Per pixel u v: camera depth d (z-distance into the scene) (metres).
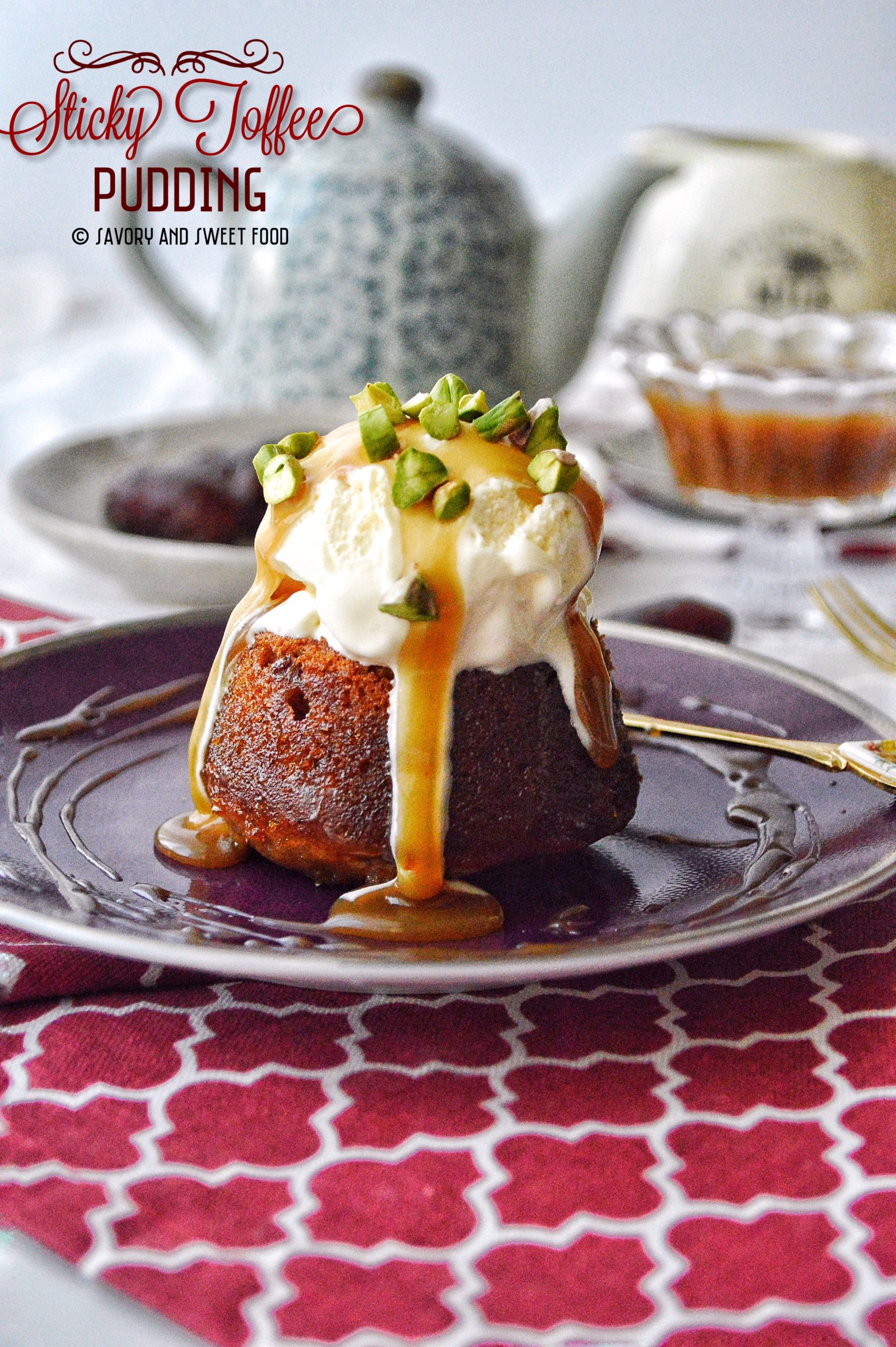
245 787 0.45
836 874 0.43
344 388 0.72
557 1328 0.37
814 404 0.58
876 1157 0.39
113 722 0.50
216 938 0.42
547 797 0.45
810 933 0.45
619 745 0.46
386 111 0.75
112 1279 0.37
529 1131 0.40
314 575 0.45
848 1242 0.38
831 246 0.90
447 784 0.44
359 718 0.45
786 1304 0.37
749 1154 0.39
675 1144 0.40
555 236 0.74
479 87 1.51
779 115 1.48
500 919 0.43
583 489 0.46
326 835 0.44
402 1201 0.39
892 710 0.54
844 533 0.66
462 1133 0.40
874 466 0.60
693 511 0.65
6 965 0.42
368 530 0.44
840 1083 0.41
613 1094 0.41
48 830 0.46
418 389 0.72
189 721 0.50
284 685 0.45
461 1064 0.41
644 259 0.97
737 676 0.51
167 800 0.47
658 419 0.63
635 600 0.60
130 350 0.94
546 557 0.44
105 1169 0.39
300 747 0.45
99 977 0.42
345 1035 0.42
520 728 0.45
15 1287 0.37
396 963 0.40
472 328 0.72
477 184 0.73
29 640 0.56
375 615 0.44
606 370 0.97
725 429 0.60
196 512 0.60
